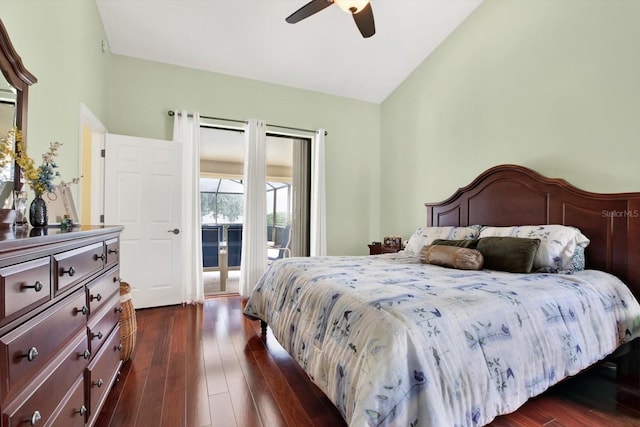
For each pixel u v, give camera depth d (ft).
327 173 14.58
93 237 4.57
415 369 3.60
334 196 14.73
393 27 10.85
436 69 11.90
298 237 14.89
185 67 12.12
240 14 9.93
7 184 4.58
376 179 15.56
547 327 4.74
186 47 11.23
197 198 11.91
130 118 11.28
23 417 2.70
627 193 6.48
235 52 11.62
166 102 11.82
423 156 12.62
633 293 6.34
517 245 6.85
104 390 4.94
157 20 10.00
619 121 6.82
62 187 5.90
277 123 13.62
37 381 2.96
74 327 3.83
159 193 11.16
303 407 5.30
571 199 7.48
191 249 11.82
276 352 7.44
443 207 11.28
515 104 9.00
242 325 9.31
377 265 7.61
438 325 3.98
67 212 5.89
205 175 22.00
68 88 7.16
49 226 5.05
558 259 6.63
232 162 22.93
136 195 10.80
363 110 15.31
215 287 14.51
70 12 7.23
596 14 7.20
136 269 10.79
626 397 5.63
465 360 3.91
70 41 7.25
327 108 14.58
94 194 10.40
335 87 14.16
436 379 3.66
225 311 10.69
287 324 6.15
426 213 12.28
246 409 5.23
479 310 4.37
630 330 5.78
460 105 10.85
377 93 14.80
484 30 9.93
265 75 13.03
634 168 6.60
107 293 5.20
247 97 13.08
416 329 3.83
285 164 22.91
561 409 5.29
